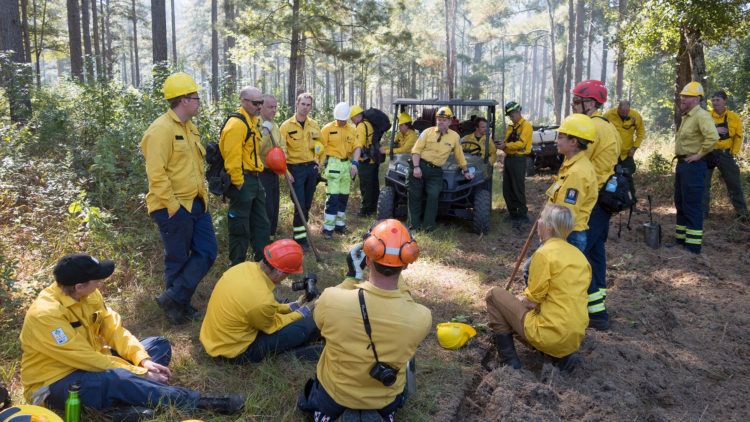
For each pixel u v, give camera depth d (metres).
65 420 2.87
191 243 4.49
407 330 2.75
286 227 7.27
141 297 4.80
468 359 4.12
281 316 3.95
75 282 2.96
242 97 4.99
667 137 18.91
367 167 8.45
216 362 3.84
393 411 3.05
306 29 15.80
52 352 2.94
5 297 4.03
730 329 4.59
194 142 4.41
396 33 18.25
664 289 5.55
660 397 3.64
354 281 3.38
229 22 16.39
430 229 7.38
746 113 13.03
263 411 3.32
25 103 9.19
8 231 5.39
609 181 4.52
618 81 29.38
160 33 15.15
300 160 6.60
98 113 8.75
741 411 3.49
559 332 3.67
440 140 7.24
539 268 3.71
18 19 10.41
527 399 3.45
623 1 26.11
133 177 6.52
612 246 6.94
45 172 6.57
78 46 18.30
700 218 6.59
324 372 2.99
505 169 8.12
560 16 38.81
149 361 3.32
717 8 9.72
